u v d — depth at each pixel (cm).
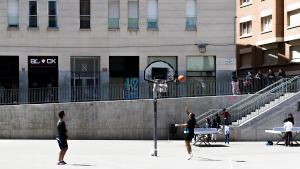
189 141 2942
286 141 3884
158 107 4444
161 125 4450
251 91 4684
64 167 2550
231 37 5488
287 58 6334
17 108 4375
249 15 7144
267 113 4288
